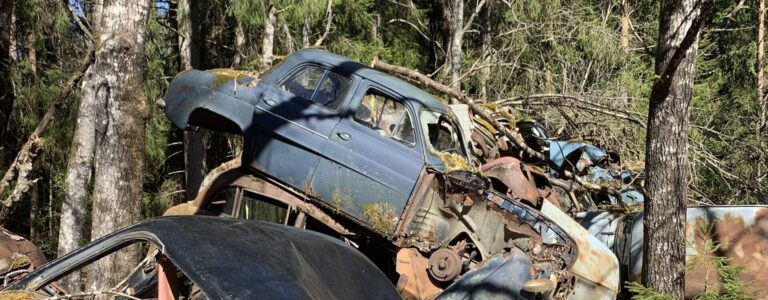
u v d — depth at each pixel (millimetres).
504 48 17016
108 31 5637
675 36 5152
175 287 2891
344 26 17156
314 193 6527
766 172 11828
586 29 15516
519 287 5773
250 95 6727
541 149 8922
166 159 18703
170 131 18391
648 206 5293
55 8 13680
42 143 5801
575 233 6754
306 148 6555
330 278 3002
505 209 6484
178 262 2648
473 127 7945
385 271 6762
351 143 6484
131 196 5613
